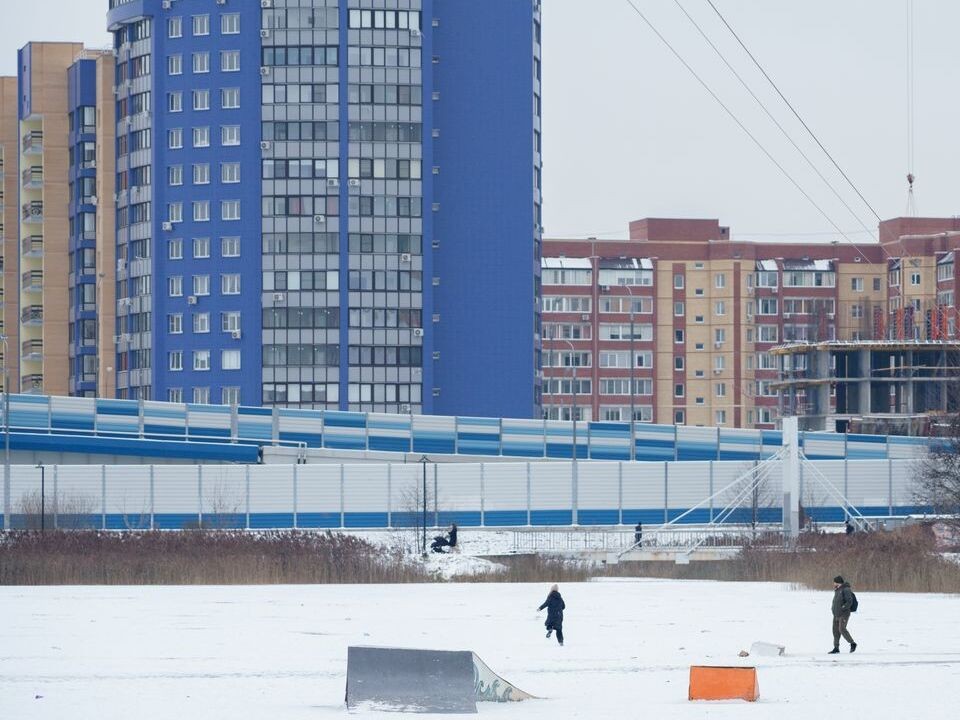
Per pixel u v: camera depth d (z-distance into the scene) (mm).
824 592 180875
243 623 140500
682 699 93562
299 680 101750
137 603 163125
